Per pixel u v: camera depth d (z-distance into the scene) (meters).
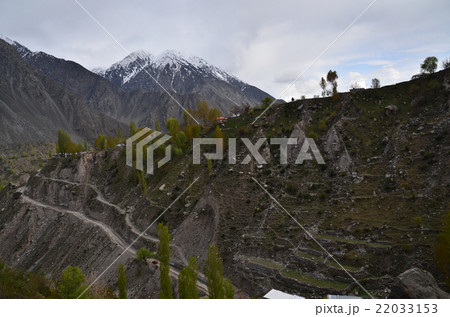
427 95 112.75
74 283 77.50
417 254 71.62
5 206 190.12
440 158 90.69
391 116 116.06
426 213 79.56
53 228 160.00
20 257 152.25
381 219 84.44
